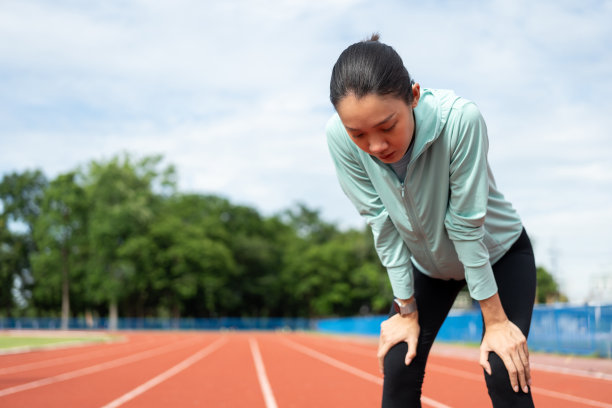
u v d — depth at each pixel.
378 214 2.19
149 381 9.52
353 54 1.76
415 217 2.07
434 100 1.95
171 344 25.08
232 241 66.50
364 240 62.62
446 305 2.32
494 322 2.07
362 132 1.78
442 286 2.32
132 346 22.94
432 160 1.95
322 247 68.88
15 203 60.28
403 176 2.03
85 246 55.28
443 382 9.32
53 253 53.28
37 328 53.78
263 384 9.14
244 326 61.19
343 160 2.16
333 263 65.75
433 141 1.92
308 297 68.31
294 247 69.88
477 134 1.94
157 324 57.28
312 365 13.10
